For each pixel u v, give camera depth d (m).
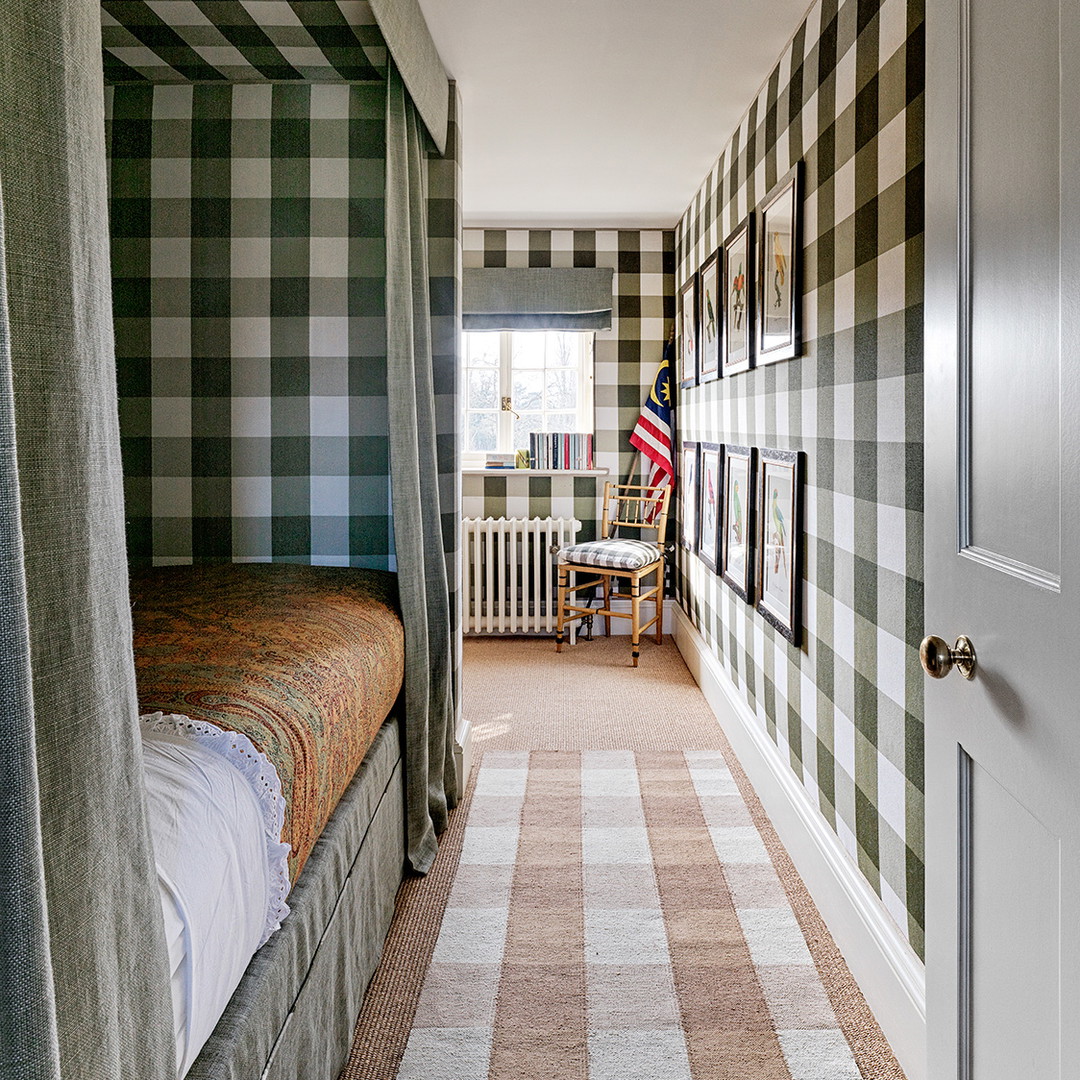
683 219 5.15
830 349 2.32
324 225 2.76
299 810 1.43
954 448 1.23
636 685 4.54
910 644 1.81
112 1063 0.75
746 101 3.28
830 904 2.27
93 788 0.74
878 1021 1.91
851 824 2.17
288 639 1.87
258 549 2.82
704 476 4.34
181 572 2.60
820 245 2.40
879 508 1.97
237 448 2.80
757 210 3.10
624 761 3.50
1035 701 1.00
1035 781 1.01
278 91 2.74
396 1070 1.76
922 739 1.75
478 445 5.70
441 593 2.74
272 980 1.31
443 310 3.04
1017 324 1.05
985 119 1.12
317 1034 1.56
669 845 2.78
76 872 0.71
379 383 2.78
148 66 2.62
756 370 3.18
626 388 5.61
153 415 2.79
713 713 4.06
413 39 2.38
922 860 1.74
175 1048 0.88
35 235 0.70
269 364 2.78
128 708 0.81
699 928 2.30
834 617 2.31
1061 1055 0.95
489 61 2.90
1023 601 1.03
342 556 2.83
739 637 3.55
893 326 1.88
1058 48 0.94
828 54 2.34
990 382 1.13
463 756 3.18
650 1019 1.93
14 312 0.68
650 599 5.70
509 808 3.06
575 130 3.62
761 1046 1.84
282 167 2.75
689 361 4.85
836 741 2.29
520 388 5.69
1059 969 0.96
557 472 5.58
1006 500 1.09
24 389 0.68
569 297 5.48
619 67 2.96
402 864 2.51
